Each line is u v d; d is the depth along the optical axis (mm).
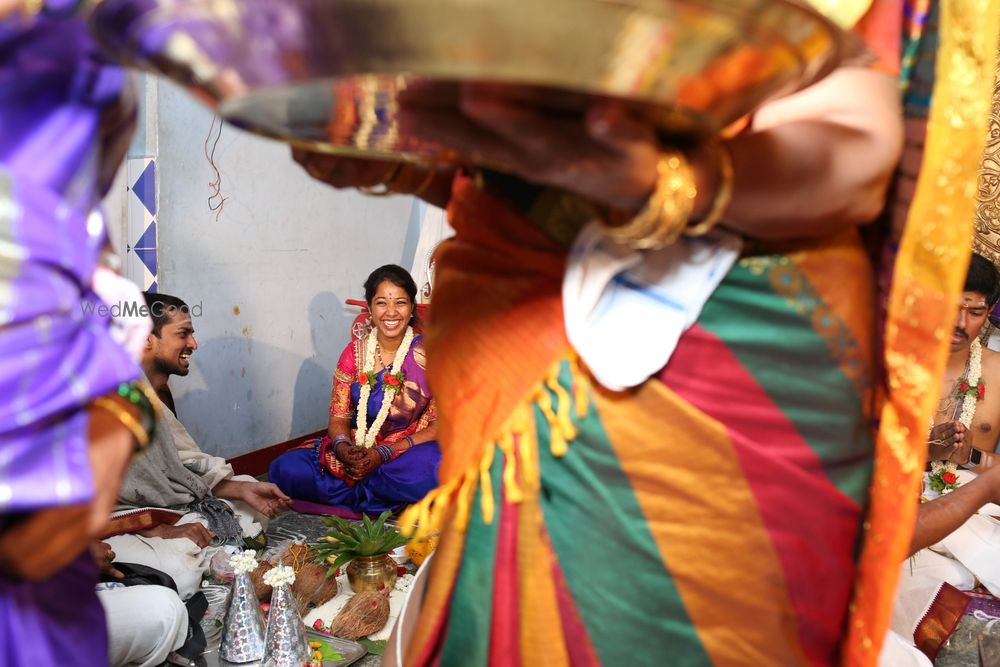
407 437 4098
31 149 675
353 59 551
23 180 657
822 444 866
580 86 556
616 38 528
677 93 589
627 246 840
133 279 3891
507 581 887
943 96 818
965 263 826
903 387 889
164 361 3441
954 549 2576
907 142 877
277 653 2119
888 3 799
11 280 645
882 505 915
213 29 573
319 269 5176
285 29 551
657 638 861
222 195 4434
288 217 4895
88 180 718
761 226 791
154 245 3908
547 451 875
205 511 3279
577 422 859
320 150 849
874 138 764
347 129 725
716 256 841
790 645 885
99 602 872
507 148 661
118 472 759
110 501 756
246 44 575
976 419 3016
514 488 879
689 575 851
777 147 739
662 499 850
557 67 540
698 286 842
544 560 877
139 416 780
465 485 914
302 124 718
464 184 972
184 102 4133
